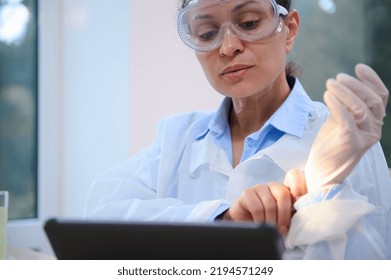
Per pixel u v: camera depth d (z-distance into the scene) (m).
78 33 2.40
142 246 0.70
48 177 2.53
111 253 0.72
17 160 2.50
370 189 1.23
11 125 2.49
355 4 2.30
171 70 2.18
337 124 1.07
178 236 0.69
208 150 1.45
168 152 1.54
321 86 2.32
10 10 2.45
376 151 1.28
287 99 1.38
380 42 2.28
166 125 1.61
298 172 1.14
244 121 1.44
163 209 1.35
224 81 1.28
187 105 2.22
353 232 1.12
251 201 1.11
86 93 2.36
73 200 2.46
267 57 1.25
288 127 1.34
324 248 1.09
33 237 2.47
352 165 1.07
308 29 2.32
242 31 1.23
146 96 2.13
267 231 0.66
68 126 2.49
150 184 1.54
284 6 1.32
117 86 2.17
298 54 2.29
